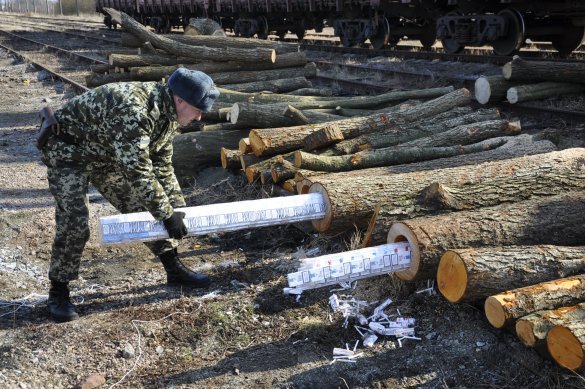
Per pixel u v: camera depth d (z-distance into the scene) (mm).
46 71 16188
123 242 3689
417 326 3723
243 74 9500
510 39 11672
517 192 4465
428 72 11758
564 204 4074
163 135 3629
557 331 2965
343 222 4414
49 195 6473
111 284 4453
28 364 3434
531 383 3162
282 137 5855
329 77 12742
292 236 5180
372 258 3693
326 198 4391
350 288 4160
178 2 22656
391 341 3590
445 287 3570
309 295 4133
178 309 3994
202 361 3477
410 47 16594
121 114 3328
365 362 3414
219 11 20641
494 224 3879
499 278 3430
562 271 3527
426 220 3885
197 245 5129
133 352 3539
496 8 12156
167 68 9438
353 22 15617
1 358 3477
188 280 4316
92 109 3428
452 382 3234
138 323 3828
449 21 12641
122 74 9938
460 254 3432
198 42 10102
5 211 5906
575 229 4012
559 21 12125
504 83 8953
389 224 4215
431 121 6504
